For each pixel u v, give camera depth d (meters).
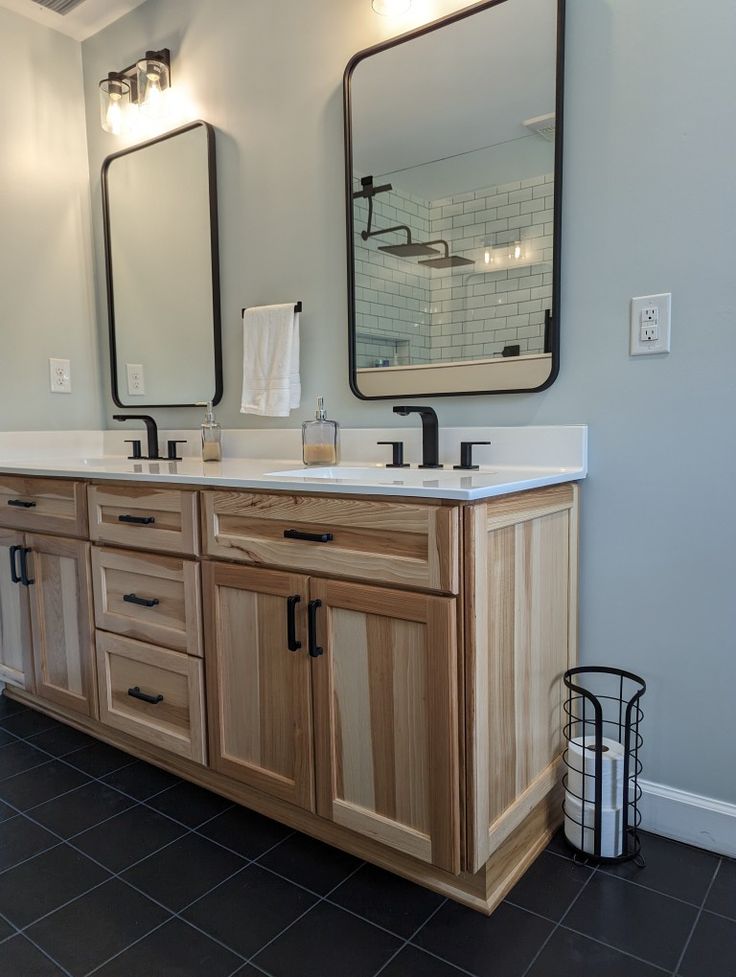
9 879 1.38
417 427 1.81
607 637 1.56
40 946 1.21
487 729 1.23
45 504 1.97
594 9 1.47
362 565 1.28
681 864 1.42
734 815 1.42
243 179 2.12
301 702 1.42
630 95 1.44
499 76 1.60
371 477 1.74
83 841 1.51
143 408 2.48
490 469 1.62
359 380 1.90
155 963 1.17
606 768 1.41
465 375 1.71
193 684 1.63
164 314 2.36
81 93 2.51
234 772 1.56
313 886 1.36
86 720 2.04
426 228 1.74
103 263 2.55
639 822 1.52
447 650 1.18
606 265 1.50
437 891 1.34
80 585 1.88
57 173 2.45
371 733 1.31
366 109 1.82
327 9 1.89
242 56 2.08
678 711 1.48
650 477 1.48
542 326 1.58
